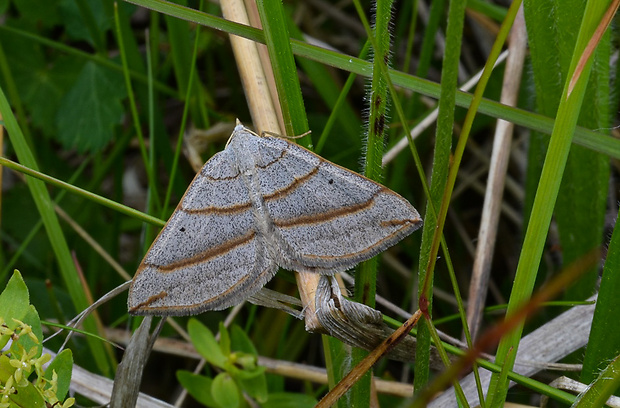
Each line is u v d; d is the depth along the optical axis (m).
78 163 0.25
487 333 0.14
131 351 0.17
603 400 0.15
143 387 0.21
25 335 0.16
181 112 0.25
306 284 0.17
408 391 0.19
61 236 0.18
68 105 0.22
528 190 0.20
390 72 0.17
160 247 0.16
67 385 0.16
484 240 0.19
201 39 0.23
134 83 0.21
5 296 0.16
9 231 0.22
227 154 0.17
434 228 0.16
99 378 0.18
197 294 0.16
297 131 0.17
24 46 0.22
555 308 0.20
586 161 0.18
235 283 0.17
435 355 0.17
